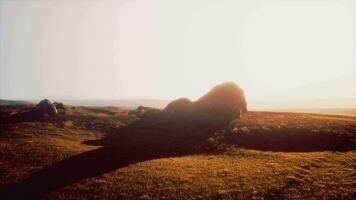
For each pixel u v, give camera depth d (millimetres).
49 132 52781
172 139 47281
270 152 35438
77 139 49625
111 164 33625
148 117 62219
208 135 46500
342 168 26812
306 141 38406
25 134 50281
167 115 60500
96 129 57156
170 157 37125
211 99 61188
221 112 56750
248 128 46125
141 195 23844
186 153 39406
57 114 67750
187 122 54750
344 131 39375
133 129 54969
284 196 21422
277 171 27125
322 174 25422
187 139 46375
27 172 30984
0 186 27469
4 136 49031
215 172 28375
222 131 47000
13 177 29578
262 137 41938
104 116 68312
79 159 35594
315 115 55531
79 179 28500
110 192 24812
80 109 78250
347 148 34562
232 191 23203
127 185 26141
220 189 23875
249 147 38969
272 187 23266
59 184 27375
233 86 61812
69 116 66562
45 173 30578
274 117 53094
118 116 67938
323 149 35188
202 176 27453
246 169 28656
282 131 42750
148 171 29844
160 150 41750
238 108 57531
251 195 22172
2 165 33281
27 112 66750
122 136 51562
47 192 25562
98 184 26734
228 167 29938
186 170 29672
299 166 28344
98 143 47094
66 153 38219
